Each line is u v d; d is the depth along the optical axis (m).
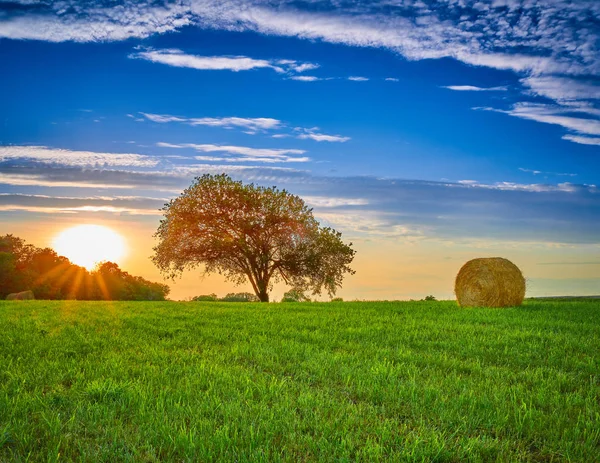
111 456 4.87
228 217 39.81
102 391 6.80
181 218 39.62
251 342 11.45
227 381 7.60
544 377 8.44
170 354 9.98
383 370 8.34
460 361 9.59
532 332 13.45
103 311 19.56
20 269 60.78
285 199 40.53
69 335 12.51
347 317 17.47
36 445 5.10
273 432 5.41
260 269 41.25
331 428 5.57
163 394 6.77
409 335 12.95
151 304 25.06
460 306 22.59
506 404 6.66
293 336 12.62
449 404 6.58
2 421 5.77
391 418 6.12
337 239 42.78
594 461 4.92
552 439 5.44
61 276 66.81
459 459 4.95
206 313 18.89
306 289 43.03
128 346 10.99
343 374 8.11
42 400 6.53
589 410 6.34
